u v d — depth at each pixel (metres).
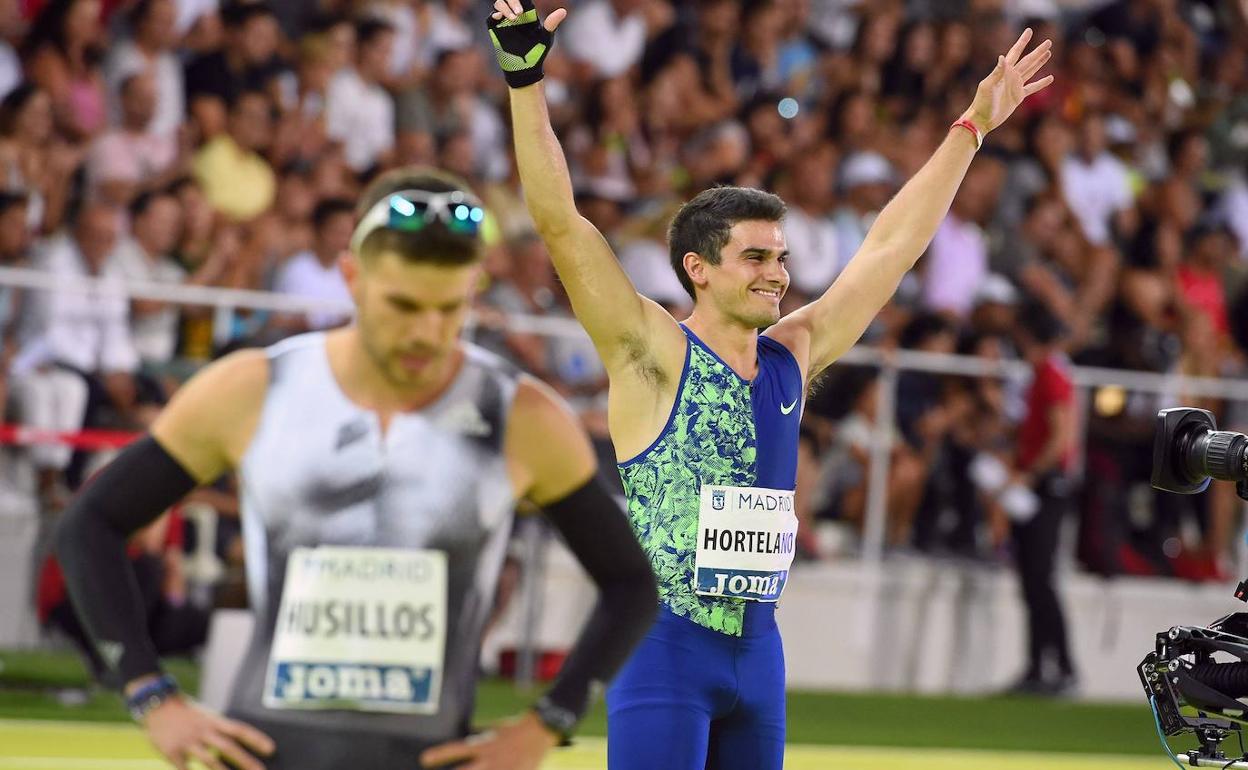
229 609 22.81
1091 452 30.31
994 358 29.73
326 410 6.91
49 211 25.58
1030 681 29.27
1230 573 31.81
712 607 10.57
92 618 6.79
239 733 6.74
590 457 7.19
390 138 29.75
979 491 29.22
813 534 28.66
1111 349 31.36
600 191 29.78
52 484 23.50
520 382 7.11
